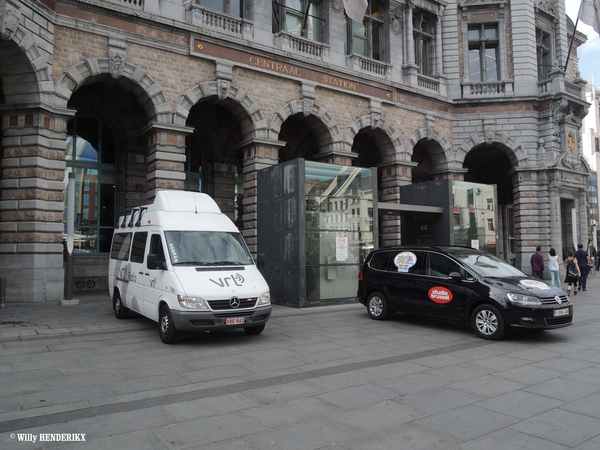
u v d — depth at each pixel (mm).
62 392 5828
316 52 20234
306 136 23188
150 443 4371
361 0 18141
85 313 12055
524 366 7273
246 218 18359
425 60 25641
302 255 13516
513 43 25906
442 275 10250
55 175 14000
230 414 5133
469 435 4625
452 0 26016
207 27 17094
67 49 14367
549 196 25031
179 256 9062
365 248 15078
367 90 21750
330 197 14383
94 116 18094
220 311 8336
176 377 6523
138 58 15672
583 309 13781
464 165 30031
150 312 9266
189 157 20500
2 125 14148
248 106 17984
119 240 11906
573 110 25938
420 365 7293
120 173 18484
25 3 13023
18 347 8297
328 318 11766
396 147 22859
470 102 25453
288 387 6113
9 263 13469
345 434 4629
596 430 4754
